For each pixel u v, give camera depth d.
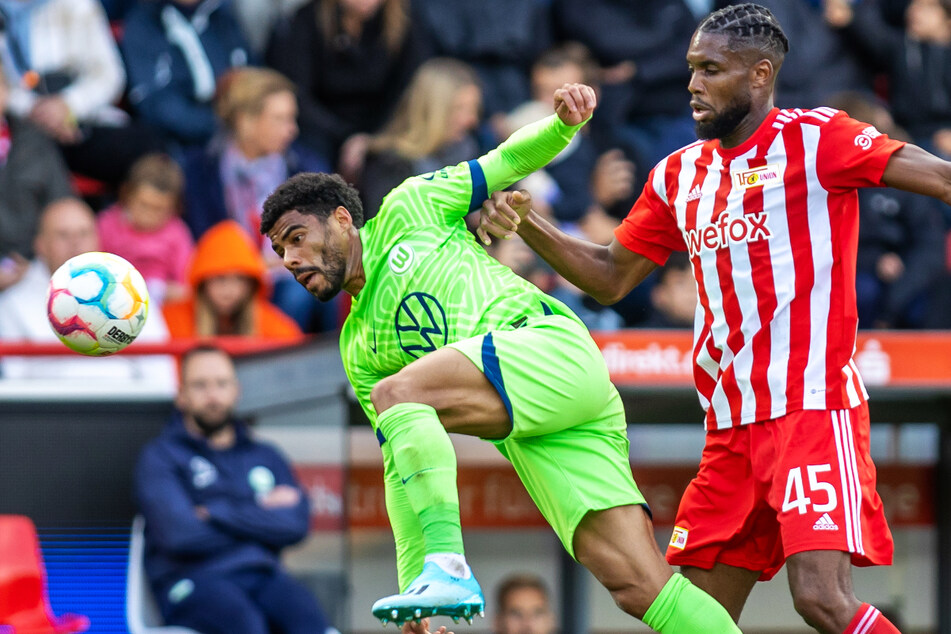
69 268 14.59
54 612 22.11
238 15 32.06
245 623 21.14
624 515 14.50
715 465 15.27
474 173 14.70
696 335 15.34
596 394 14.17
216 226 27.56
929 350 24.14
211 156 28.41
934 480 27.72
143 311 14.71
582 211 29.45
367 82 30.31
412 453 13.20
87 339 14.48
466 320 14.20
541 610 26.14
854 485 14.17
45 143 27.52
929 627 27.84
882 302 29.36
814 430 14.30
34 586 19.77
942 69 33.25
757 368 14.62
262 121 27.95
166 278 27.05
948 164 13.59
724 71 14.35
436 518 13.13
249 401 23.33
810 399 14.32
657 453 27.11
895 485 27.70
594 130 30.81
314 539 23.47
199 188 28.25
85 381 23.06
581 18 31.89
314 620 21.83
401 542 15.20
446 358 13.60
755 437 14.73
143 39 29.97
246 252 25.70
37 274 26.08
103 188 29.05
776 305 14.50
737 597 15.66
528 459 14.60
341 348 15.28
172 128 29.73
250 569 21.86
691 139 30.95
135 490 21.89
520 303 14.35
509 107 31.12
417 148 27.23
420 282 14.29
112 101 29.86
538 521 27.44
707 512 15.42
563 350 13.97
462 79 27.61
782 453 14.38
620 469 14.59
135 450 22.73
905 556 27.83
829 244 14.38
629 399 25.52
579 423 14.35
